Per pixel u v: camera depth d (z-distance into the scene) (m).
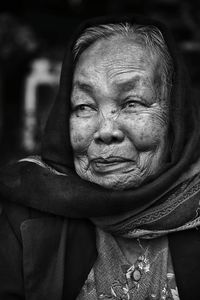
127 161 1.45
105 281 1.50
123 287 1.49
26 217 1.53
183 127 1.52
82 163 1.51
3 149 4.11
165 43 1.54
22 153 3.37
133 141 1.45
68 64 1.54
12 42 4.32
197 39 4.35
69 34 5.44
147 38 1.51
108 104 1.46
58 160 1.57
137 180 1.46
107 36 1.52
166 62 1.52
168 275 1.51
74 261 1.52
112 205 1.45
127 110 1.46
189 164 1.54
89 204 1.46
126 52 1.47
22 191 1.52
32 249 1.49
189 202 1.52
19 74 4.60
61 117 1.55
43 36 5.37
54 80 4.15
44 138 1.60
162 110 1.49
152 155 1.47
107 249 1.51
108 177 1.46
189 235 1.54
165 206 1.51
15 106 4.74
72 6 5.75
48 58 4.48
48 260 1.50
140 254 1.52
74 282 1.51
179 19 4.50
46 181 1.50
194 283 1.51
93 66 1.47
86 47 1.54
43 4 5.62
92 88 1.46
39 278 1.49
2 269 1.52
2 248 1.53
